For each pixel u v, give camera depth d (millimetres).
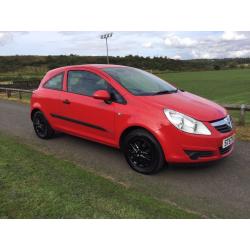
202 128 4758
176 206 4145
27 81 47500
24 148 6465
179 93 5809
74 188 4508
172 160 4844
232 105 8742
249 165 5535
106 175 5188
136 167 5285
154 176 5125
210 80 69812
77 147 6676
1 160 5633
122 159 5930
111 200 4156
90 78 6039
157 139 4871
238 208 4113
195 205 4184
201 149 4746
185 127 4734
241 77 77000
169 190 4625
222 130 4965
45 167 5348
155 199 4289
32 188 4449
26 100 16828
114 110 5398
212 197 4414
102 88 5742
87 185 4645
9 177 4844
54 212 3811
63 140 7199
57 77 6828
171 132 4758
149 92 5531
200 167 5461
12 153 6078
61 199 4129
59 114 6621
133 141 5215
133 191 4523
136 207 3998
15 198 4137
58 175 5000
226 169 5375
